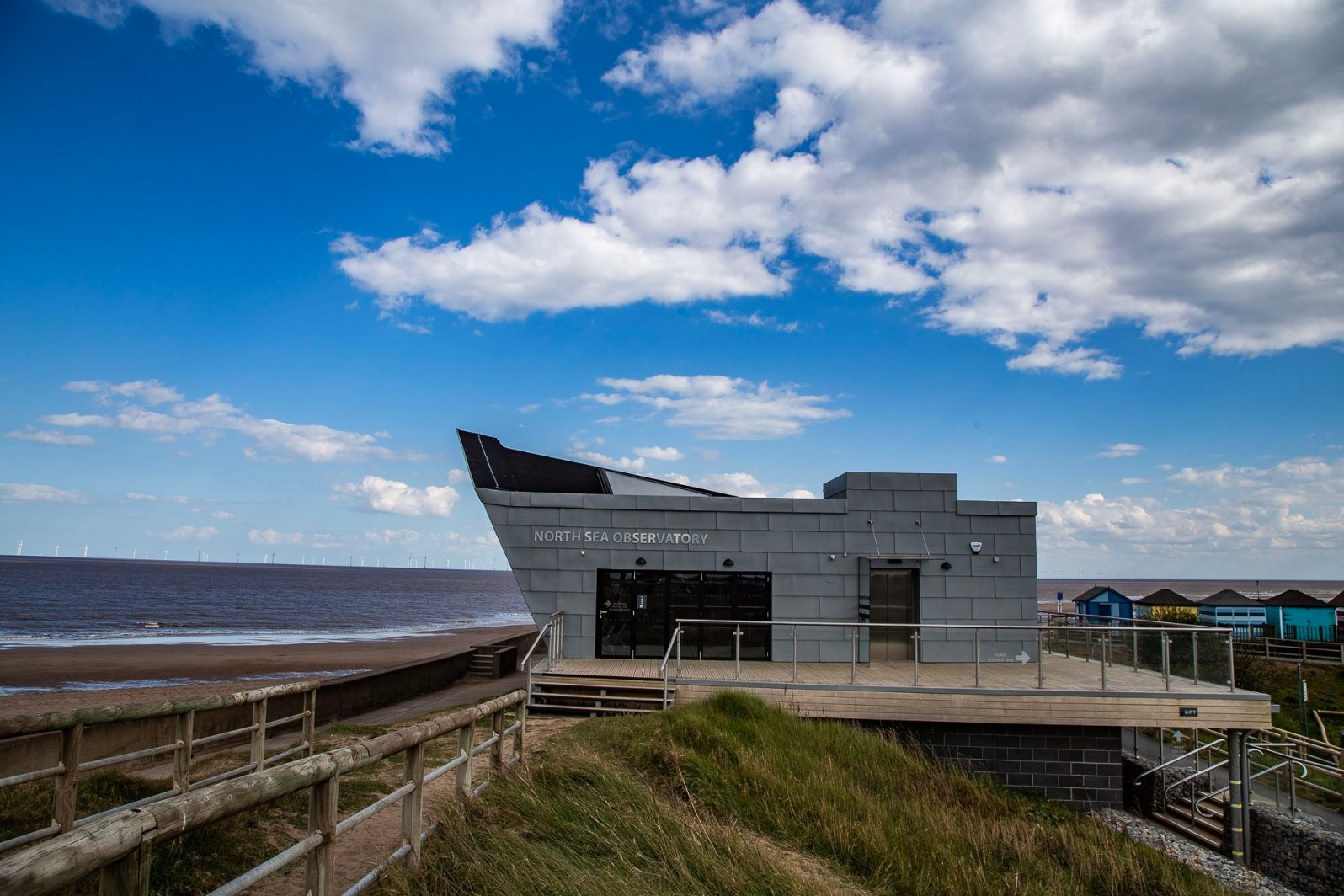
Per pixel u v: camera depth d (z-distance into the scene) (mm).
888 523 19062
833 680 15461
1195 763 18719
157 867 5004
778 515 19000
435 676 26406
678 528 18891
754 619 18672
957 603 18891
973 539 19078
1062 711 14758
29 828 5953
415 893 5035
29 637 54719
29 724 5320
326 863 4301
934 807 10242
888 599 19156
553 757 8625
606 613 18625
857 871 7648
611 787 7809
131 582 138625
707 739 10062
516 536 18812
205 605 95688
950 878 7535
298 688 8953
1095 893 9078
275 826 6363
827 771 10219
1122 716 14711
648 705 15070
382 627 77188
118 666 38719
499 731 8023
